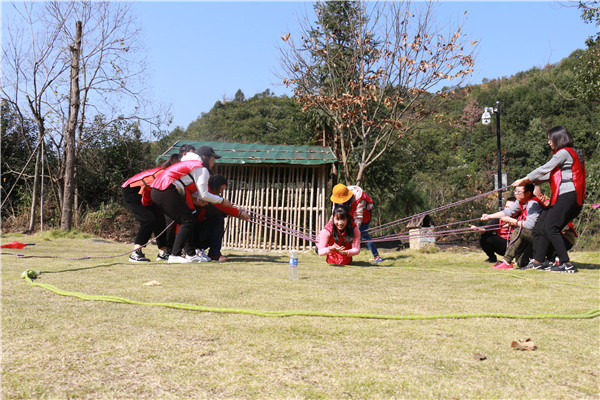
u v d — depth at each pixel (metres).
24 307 3.11
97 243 10.52
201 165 6.25
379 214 15.92
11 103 13.45
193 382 1.87
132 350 2.25
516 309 3.32
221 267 5.71
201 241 6.85
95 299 3.39
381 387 1.84
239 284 4.28
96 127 14.84
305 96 13.00
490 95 59.12
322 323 2.81
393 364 2.10
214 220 6.81
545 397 1.77
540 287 4.40
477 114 50.00
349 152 14.87
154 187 6.10
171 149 11.12
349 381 1.89
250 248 10.63
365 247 11.77
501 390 1.83
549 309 3.33
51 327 2.63
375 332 2.62
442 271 5.73
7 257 6.64
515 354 2.26
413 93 12.62
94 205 15.59
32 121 14.12
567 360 2.19
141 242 6.46
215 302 3.41
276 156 10.85
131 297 3.52
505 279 5.00
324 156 10.95
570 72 26.48
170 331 2.59
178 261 6.24
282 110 47.16
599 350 2.34
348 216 6.33
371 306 3.36
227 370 2.00
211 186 6.70
